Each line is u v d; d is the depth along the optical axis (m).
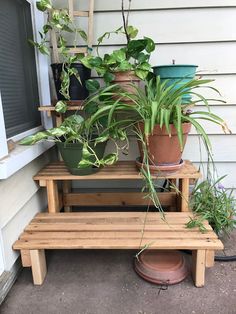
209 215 1.56
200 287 1.34
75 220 1.50
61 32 1.76
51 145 1.80
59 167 1.71
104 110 1.34
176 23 1.71
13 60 1.53
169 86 1.42
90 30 1.68
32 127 1.77
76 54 1.56
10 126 1.49
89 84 1.57
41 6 1.48
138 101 1.36
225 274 1.44
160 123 1.23
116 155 1.42
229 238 1.76
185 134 1.38
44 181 1.55
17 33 1.58
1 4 1.40
